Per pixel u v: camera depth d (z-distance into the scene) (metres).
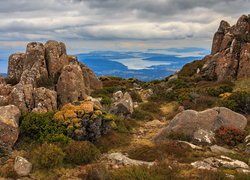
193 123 23.72
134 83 62.09
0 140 19.02
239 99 31.27
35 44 35.09
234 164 17.09
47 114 21.83
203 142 22.00
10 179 15.48
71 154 17.84
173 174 15.15
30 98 24.86
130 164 17.52
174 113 32.47
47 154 16.88
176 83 50.88
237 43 49.47
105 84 56.69
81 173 16.12
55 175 16.08
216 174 14.83
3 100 24.41
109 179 14.92
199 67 61.00
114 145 21.55
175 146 19.84
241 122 24.56
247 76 45.59
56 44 35.72
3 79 35.06
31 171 16.34
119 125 25.59
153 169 15.57
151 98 42.44
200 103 34.91
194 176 14.97
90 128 21.06
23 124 20.75
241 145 21.62
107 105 31.55
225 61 48.56
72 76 29.11
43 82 31.47
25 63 34.44
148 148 19.88
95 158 18.47
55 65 33.78
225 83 44.53
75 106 22.39
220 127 23.78
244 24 54.41
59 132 20.39
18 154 18.42
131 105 31.41
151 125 28.78
